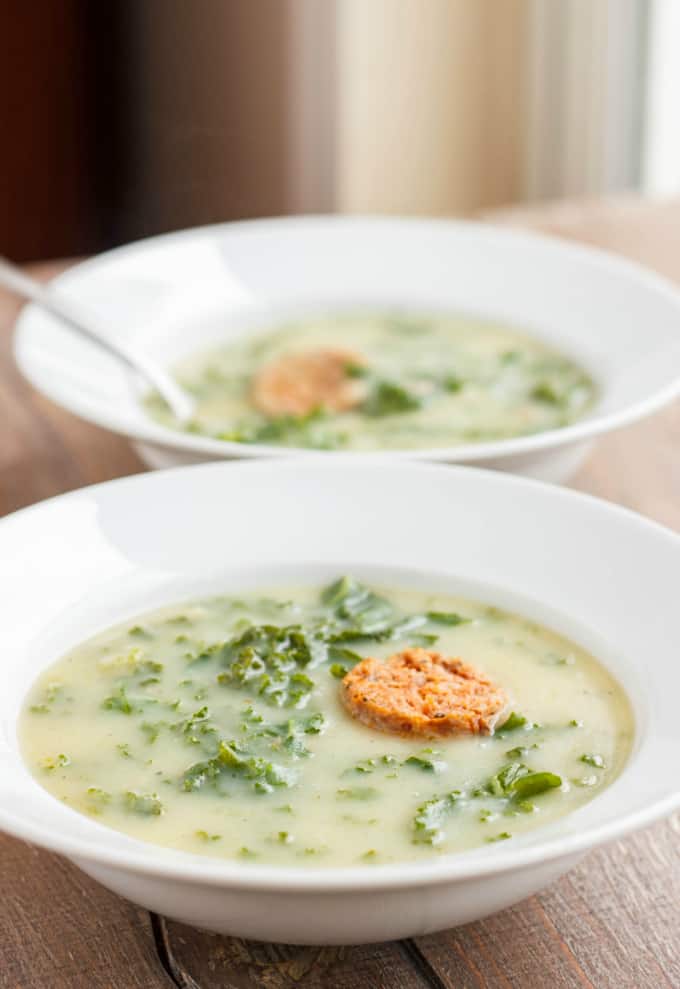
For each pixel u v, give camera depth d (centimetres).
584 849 71
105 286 105
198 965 75
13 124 167
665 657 80
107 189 173
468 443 98
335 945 75
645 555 82
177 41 165
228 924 72
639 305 102
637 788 74
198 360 106
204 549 86
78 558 84
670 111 170
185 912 72
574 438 90
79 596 83
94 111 168
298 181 175
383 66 174
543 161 179
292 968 75
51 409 102
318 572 86
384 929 72
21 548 83
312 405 100
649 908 77
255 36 167
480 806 76
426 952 75
